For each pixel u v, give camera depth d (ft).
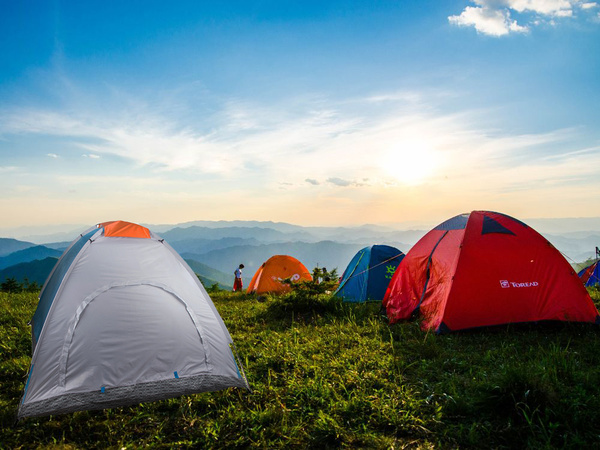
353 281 42.78
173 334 16.88
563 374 16.26
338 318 31.14
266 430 13.10
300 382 16.85
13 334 25.27
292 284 35.37
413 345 22.03
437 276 27.48
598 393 14.21
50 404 14.14
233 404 15.20
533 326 24.62
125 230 19.75
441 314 25.04
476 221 28.09
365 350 21.09
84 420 13.98
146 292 17.42
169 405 14.94
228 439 12.76
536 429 12.25
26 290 60.64
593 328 24.03
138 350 16.03
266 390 16.26
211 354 17.19
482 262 25.88
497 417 13.20
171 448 12.25
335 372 18.01
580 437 11.63
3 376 18.40
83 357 15.33
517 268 25.75
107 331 16.03
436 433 12.61
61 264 20.48
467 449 11.78
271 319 32.09
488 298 25.04
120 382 15.28
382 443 12.10
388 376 17.56
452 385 15.48
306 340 23.84
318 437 12.64
